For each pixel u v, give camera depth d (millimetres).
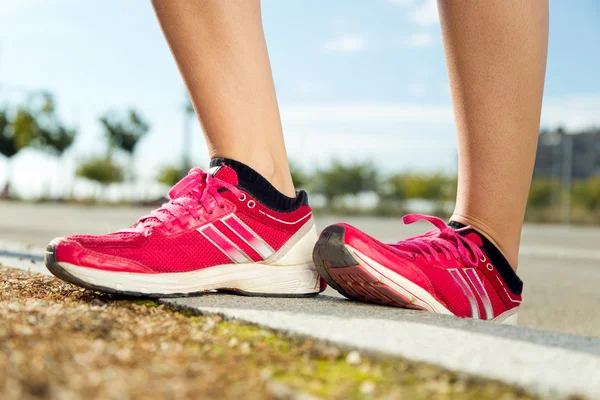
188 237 1368
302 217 1500
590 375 776
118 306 1269
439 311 1362
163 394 666
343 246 1286
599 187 24625
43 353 771
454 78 1335
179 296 1373
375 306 1363
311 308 1256
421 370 827
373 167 29594
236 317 1131
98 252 1288
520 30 1244
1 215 11758
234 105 1350
